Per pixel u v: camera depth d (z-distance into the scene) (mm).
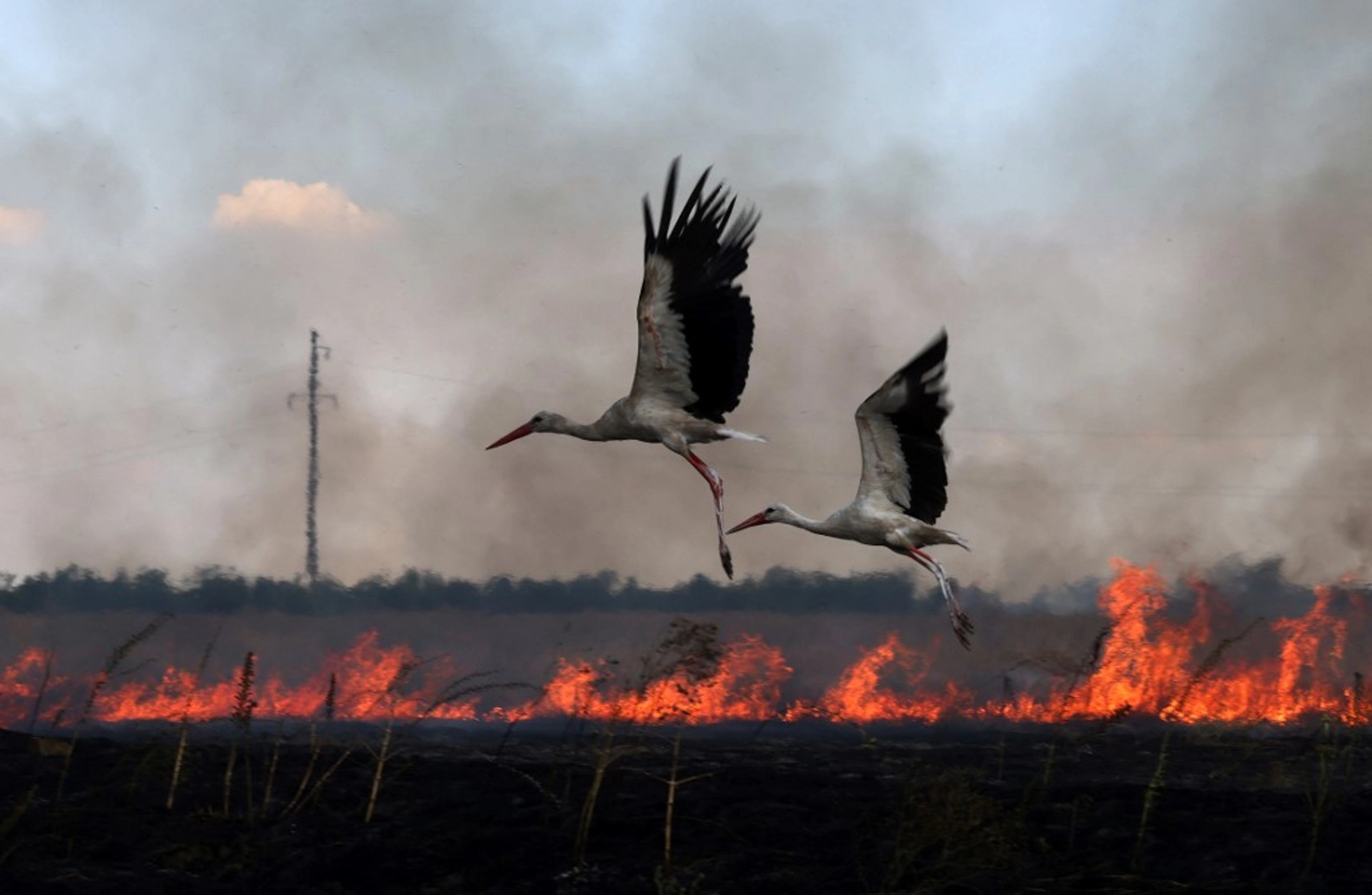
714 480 12039
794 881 9953
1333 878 9930
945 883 9719
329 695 12469
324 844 11070
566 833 11289
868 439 11891
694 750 18141
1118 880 9945
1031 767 16625
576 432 13000
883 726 30594
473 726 29484
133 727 28156
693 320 12008
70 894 9516
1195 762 17094
